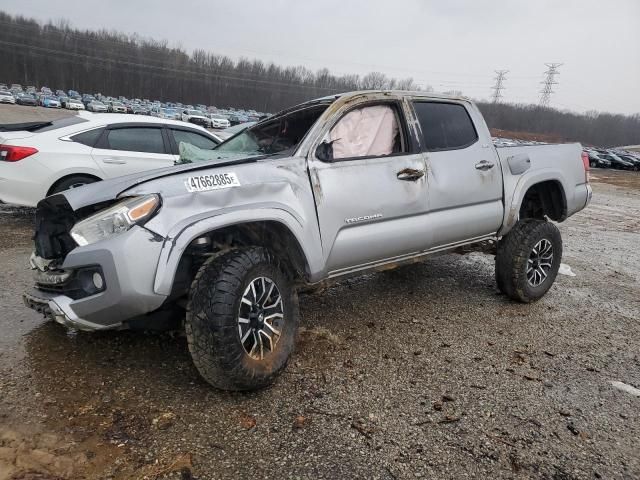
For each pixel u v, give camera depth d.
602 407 2.80
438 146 3.74
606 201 14.88
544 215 4.86
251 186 2.70
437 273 5.33
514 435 2.48
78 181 5.95
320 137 3.10
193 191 2.51
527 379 3.08
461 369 3.15
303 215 2.88
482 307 4.35
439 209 3.64
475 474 2.18
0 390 2.60
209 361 2.48
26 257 4.87
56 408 2.48
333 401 2.70
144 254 2.34
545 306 4.48
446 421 2.56
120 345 3.20
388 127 3.51
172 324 2.80
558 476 2.20
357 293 4.57
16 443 2.19
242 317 2.58
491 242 4.30
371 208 3.21
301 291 3.27
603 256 6.80
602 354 3.53
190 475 2.07
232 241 2.99
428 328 3.81
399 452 2.30
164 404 2.57
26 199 5.75
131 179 2.62
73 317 2.46
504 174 4.13
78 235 2.47
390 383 2.92
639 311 4.52
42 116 32.44
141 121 6.50
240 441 2.31
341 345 3.41
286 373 2.97
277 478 2.09
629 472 2.25
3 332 3.28
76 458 2.12
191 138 6.87
